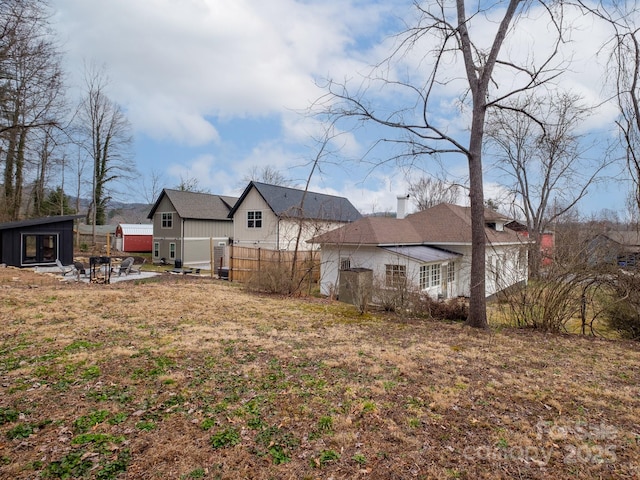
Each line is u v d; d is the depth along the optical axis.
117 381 4.69
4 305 8.89
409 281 10.96
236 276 18.05
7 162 20.48
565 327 9.97
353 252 14.13
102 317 8.27
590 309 9.88
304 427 3.75
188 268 24.56
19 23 12.43
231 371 5.22
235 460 3.16
